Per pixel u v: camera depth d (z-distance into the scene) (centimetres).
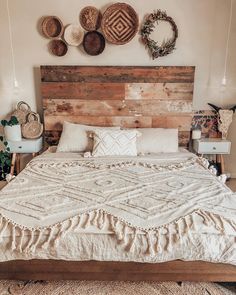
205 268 155
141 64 307
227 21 296
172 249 146
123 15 290
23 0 287
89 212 158
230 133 331
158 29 297
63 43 299
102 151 272
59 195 182
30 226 149
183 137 321
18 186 196
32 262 154
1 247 150
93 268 156
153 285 170
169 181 208
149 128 309
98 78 301
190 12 294
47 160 258
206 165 251
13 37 298
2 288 167
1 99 317
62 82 302
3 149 324
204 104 322
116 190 189
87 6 289
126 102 309
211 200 174
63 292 164
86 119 313
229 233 149
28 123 315
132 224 149
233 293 165
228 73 313
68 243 148
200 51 306
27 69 308
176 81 303
